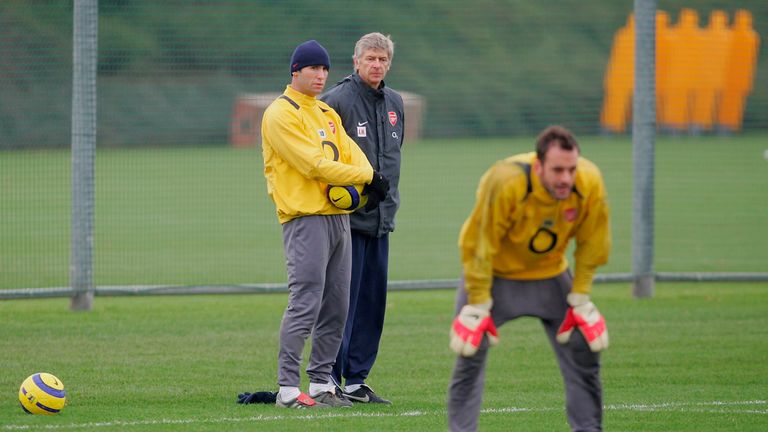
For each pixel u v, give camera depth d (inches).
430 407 1027.9
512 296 791.7
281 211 1002.1
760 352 1317.7
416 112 4343.0
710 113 4028.1
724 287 1919.3
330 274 1019.3
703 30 3934.5
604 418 977.5
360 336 1077.8
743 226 2669.8
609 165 3850.9
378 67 1085.1
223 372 1196.5
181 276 1995.6
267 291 1644.9
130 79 3745.1
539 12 4589.1
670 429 935.7
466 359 778.2
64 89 3179.1
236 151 3772.1
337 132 1029.8
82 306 1611.7
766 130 4190.5
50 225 2551.7
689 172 3727.9
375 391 1113.4
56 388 979.9
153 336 1413.6
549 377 1181.1
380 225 1078.4
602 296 1793.8
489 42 4483.3
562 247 777.6
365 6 4222.4
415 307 1683.1
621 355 1298.0
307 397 1011.3
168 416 969.5
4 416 965.8
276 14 3034.0
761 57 4116.6
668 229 2625.5
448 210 3088.1
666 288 1904.5
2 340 1370.6
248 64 3097.9
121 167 3592.5
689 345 1362.0
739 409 1018.7
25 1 2513.5
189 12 3102.9
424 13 4443.9
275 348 1346.0
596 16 4660.4
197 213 2915.8
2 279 1911.9
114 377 1160.8
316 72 991.6
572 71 4527.6
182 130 3764.8
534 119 4473.4
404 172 3811.5
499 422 960.3
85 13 1574.8
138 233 2576.3
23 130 3161.9
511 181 729.0
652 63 1740.9
